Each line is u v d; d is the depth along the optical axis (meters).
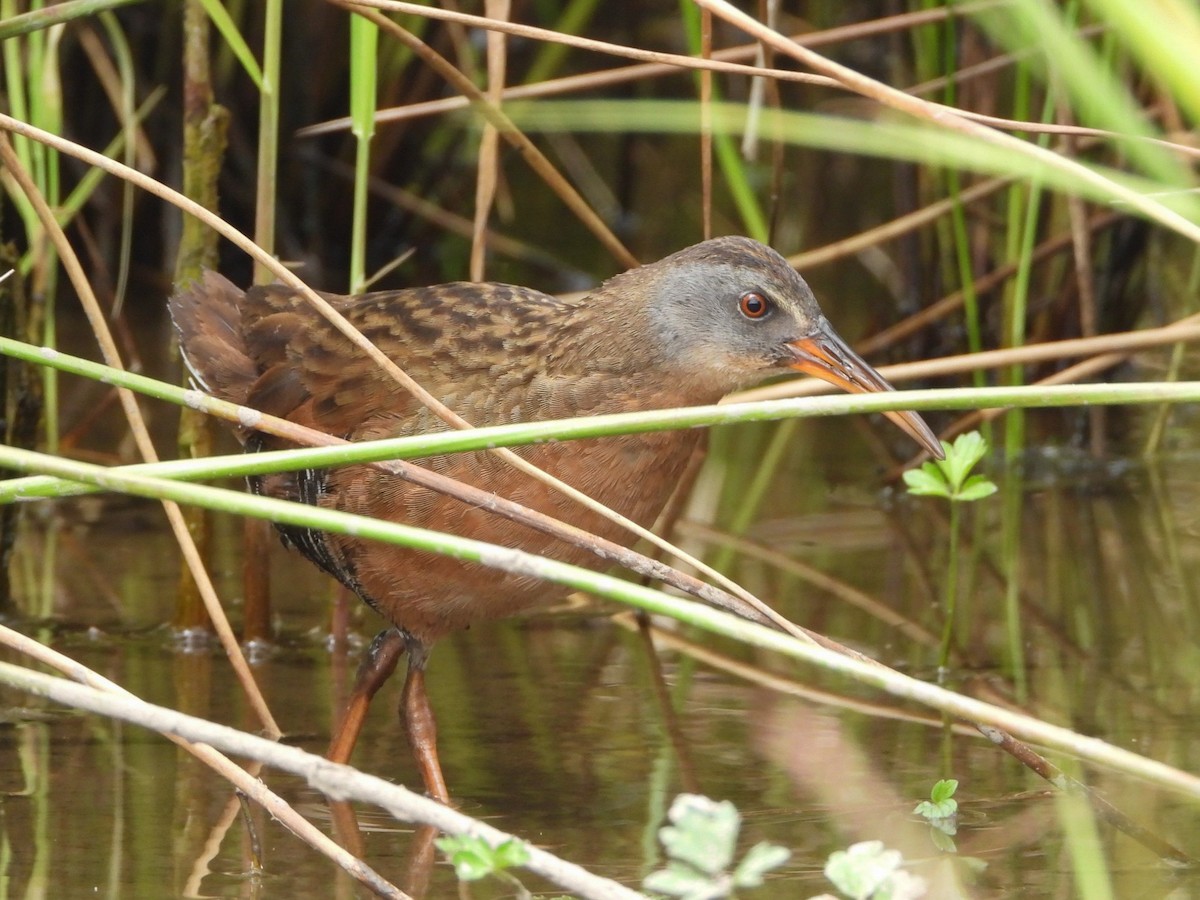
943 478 8.22
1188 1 3.71
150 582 9.55
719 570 9.70
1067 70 4.28
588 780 6.95
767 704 7.92
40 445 11.07
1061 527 10.46
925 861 6.01
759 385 12.51
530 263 15.68
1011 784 6.84
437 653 8.75
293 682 8.22
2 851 6.09
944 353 12.79
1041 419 12.45
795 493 11.31
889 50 14.64
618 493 7.18
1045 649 8.47
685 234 16.42
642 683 8.23
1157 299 12.84
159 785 6.81
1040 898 5.65
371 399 7.50
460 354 7.44
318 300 6.02
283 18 14.71
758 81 9.09
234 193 15.16
